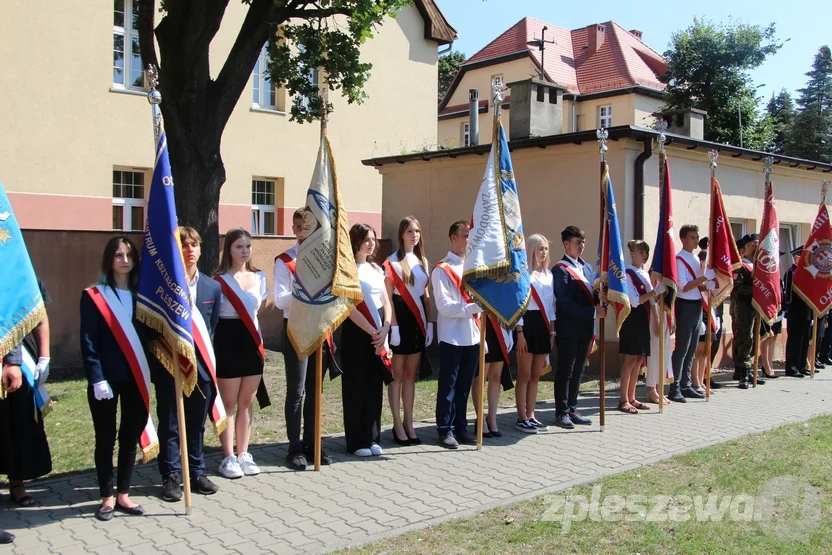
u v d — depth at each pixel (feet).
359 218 67.36
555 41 116.47
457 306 21.93
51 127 49.06
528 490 18.11
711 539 15.25
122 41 52.90
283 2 33.09
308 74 38.47
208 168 35.01
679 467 20.31
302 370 19.99
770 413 27.81
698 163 38.73
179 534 15.05
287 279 20.02
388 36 69.36
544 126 40.88
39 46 48.37
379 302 20.86
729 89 95.30
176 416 17.24
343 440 23.18
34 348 17.11
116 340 15.90
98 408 15.90
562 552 14.44
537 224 39.22
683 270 29.48
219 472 19.34
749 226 42.86
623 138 34.83
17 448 16.56
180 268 16.05
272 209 62.59
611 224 25.05
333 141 65.21
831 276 35.58
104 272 16.24
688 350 30.66
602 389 24.84
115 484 18.03
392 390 22.56
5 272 15.01
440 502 17.15
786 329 39.17
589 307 24.86
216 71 56.54
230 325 18.76
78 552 14.10
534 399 24.89
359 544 14.64
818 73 117.60
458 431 22.95
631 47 115.44
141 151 53.36
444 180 44.68
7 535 14.55
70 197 49.93
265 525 15.58
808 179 47.06
